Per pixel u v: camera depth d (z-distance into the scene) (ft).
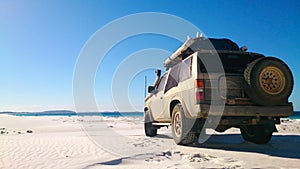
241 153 16.66
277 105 17.38
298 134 29.37
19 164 14.26
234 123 17.53
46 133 36.27
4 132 40.24
